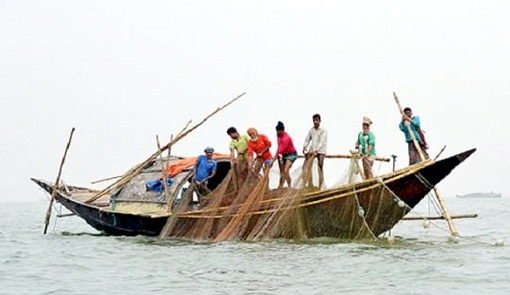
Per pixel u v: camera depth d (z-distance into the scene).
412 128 46.59
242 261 39.09
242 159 49.81
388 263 37.41
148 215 51.38
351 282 32.53
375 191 45.12
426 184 44.94
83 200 61.91
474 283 32.09
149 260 40.94
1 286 33.44
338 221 46.50
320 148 46.84
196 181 51.69
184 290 31.44
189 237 50.38
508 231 63.22
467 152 43.03
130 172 57.44
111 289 32.16
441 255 40.03
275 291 30.78
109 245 49.53
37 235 63.00
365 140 47.53
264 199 47.75
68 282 34.31
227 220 48.84
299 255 40.66
